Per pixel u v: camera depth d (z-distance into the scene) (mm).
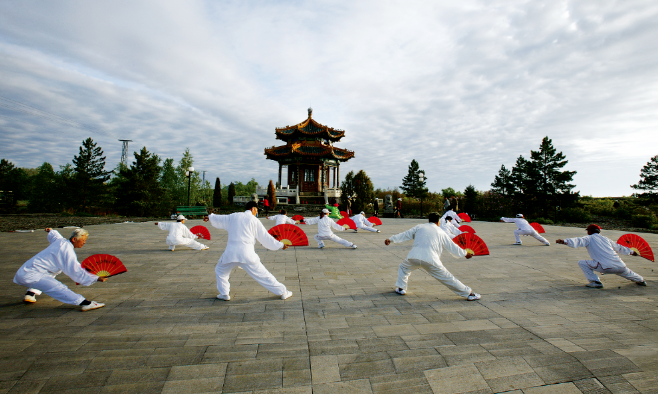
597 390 2430
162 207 34156
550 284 5871
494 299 4891
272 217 11477
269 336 3426
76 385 2455
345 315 4117
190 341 3279
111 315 4051
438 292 5281
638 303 4707
